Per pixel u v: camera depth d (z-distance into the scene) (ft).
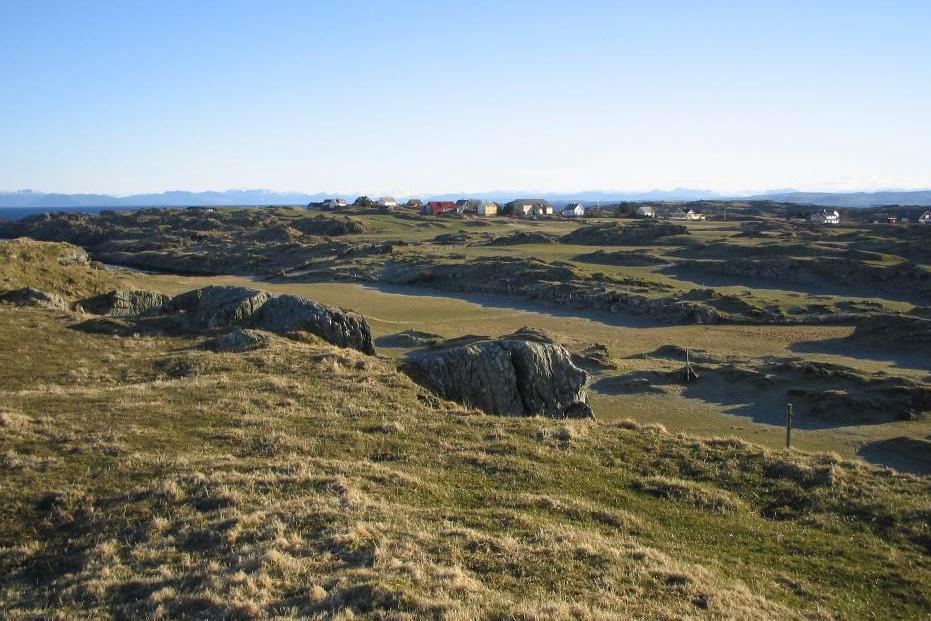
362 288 391.04
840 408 143.84
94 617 38.88
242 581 40.93
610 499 63.77
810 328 254.68
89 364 110.22
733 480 70.28
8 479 57.62
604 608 40.01
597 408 149.07
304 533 48.75
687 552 53.21
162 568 44.14
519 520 53.93
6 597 42.47
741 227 603.67
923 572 52.54
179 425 75.46
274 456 67.51
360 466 65.36
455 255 462.60
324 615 36.27
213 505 53.98
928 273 325.42
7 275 184.85
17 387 96.02
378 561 43.24
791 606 45.85
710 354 204.33
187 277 447.42
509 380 107.96
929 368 187.62
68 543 49.26
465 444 75.77
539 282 355.97
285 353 115.24
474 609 36.78
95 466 61.87
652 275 377.50
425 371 107.55
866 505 64.08
